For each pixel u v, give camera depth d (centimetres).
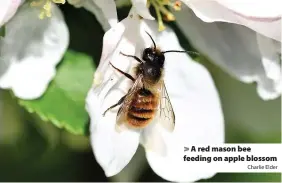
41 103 8
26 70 8
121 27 8
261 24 8
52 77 8
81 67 8
